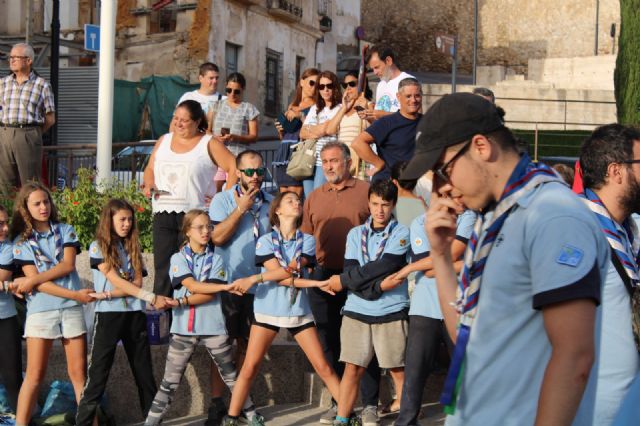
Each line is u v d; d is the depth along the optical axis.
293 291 7.13
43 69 23.48
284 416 7.70
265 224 7.71
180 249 7.36
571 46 41.56
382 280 6.96
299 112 9.90
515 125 27.77
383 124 8.25
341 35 34.28
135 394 7.77
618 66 18.83
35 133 10.88
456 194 3.11
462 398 3.12
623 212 4.25
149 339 7.98
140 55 26.03
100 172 11.49
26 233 7.33
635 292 4.06
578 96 27.91
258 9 27.61
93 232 9.71
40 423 7.35
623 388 3.94
